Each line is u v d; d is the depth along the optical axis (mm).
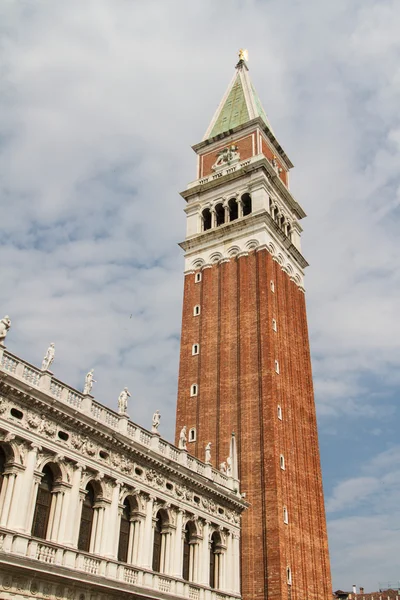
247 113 96062
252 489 63781
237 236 82625
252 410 68875
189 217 89812
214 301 80438
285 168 99188
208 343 77500
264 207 82312
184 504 49281
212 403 72688
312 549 67125
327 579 68625
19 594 32375
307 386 80688
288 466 67500
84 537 39188
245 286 78250
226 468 60750
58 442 37906
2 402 34688
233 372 73000
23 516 34125
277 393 70312
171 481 48469
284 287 83062
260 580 58656
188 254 86812
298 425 73875
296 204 93750
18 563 32062
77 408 39875
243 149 91500
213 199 88875
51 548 35219
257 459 65250
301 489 68938
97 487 40938
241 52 109750
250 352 72938
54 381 39125
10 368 35938
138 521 43688
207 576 50125
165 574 44594
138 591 40531
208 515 52469
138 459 44875
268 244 80438
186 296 83500
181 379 77250
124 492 42969
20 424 35469
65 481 37875
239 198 85812
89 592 36969
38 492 36531
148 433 47594
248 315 75750
